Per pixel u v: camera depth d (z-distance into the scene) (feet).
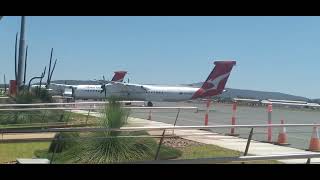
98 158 32.76
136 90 193.06
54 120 69.51
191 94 199.93
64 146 35.96
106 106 36.22
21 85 93.20
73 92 188.75
